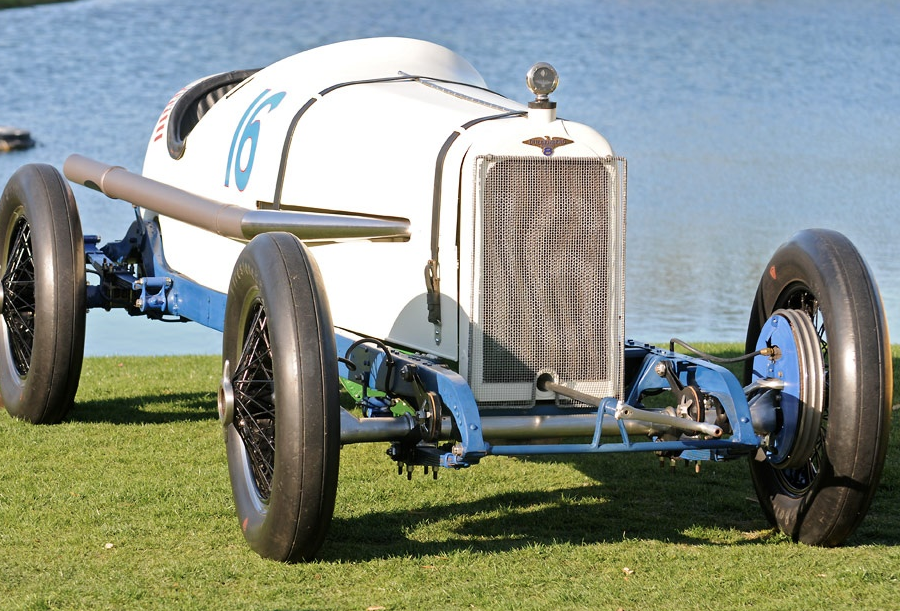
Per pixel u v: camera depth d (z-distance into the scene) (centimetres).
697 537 1043
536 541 1016
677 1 15788
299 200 1149
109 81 7844
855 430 933
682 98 7694
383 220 1025
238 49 9650
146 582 898
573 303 965
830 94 8012
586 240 961
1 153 5100
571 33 11706
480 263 945
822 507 972
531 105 955
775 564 952
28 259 1430
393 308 1041
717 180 4962
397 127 1060
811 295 1012
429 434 923
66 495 1132
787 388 971
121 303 1501
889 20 13300
